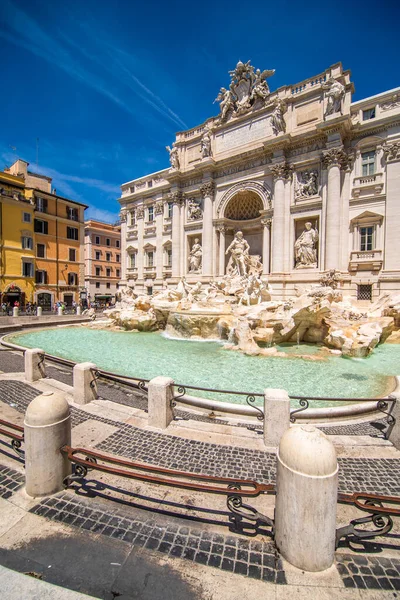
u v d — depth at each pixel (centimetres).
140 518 369
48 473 400
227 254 3344
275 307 1867
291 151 2736
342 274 2470
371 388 981
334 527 288
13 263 3925
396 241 2303
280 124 2723
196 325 1936
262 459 520
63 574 288
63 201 4588
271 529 351
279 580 281
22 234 4025
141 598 266
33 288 4159
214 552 317
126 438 583
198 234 3456
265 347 1673
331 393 934
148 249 4103
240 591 272
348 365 1289
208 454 532
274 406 560
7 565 298
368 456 532
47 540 331
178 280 3547
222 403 760
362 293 2453
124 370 1164
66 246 4644
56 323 2594
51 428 398
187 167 3581
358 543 333
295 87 2766
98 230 5856
